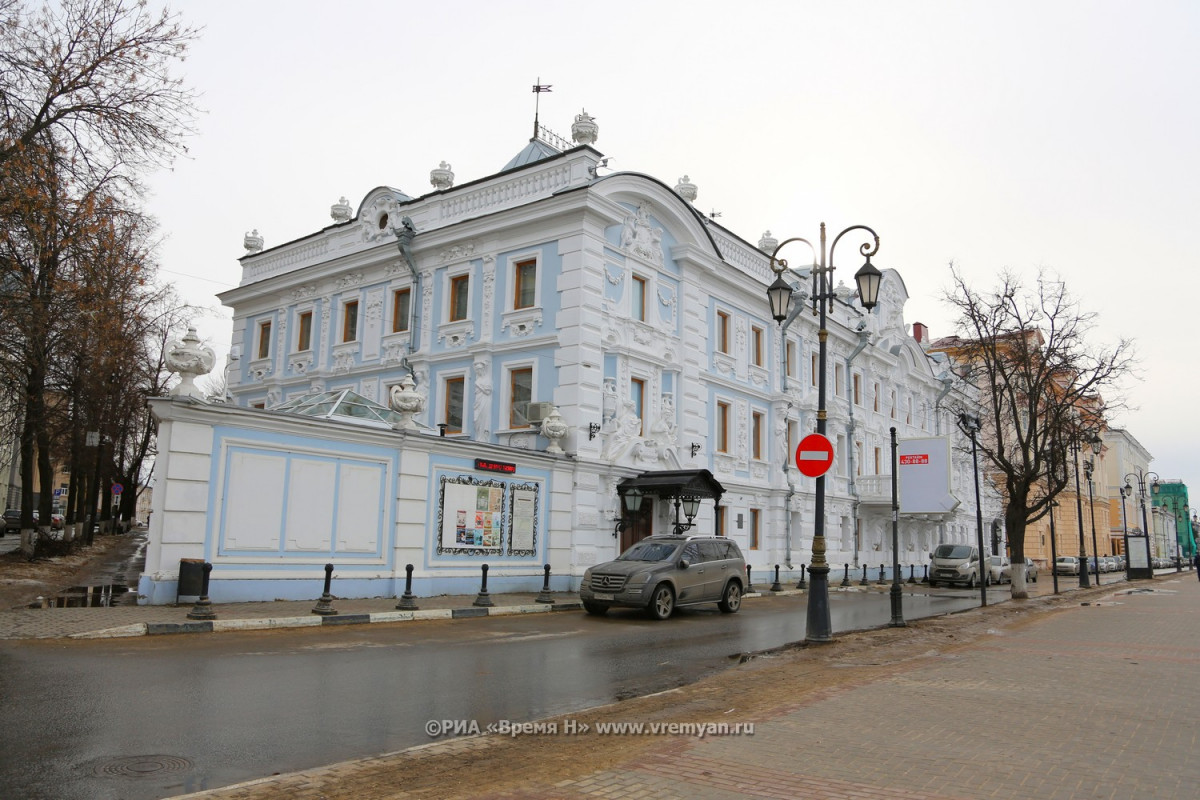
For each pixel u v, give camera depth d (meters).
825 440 14.57
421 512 19.80
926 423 49.03
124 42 19.03
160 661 10.54
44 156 18.20
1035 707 8.45
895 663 11.71
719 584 20.28
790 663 11.72
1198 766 6.27
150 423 39.34
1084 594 32.28
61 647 11.40
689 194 31.55
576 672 11.10
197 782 5.94
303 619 14.63
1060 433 30.78
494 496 21.62
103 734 7.05
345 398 22.16
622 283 25.94
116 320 24.39
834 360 38.78
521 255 25.80
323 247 32.06
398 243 27.98
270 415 17.03
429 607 17.53
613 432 24.89
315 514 17.83
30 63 18.16
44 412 25.80
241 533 16.62
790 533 33.78
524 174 26.09
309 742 7.11
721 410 30.52
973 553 38.34
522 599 20.42
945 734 7.19
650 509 26.33
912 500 28.20
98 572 23.06
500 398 25.59
